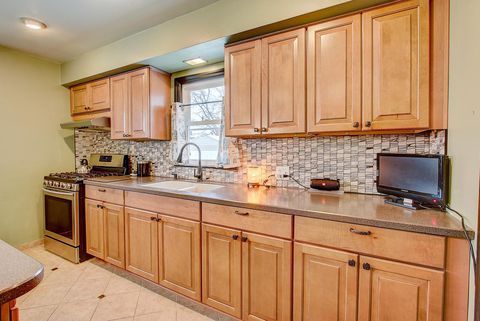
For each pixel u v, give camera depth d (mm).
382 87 1405
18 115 2789
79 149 3338
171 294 1984
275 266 1429
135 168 3033
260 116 1800
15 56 2748
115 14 2012
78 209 2492
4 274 650
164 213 1905
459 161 1118
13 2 1835
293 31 1667
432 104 1314
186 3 1865
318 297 1305
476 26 971
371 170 1728
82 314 1741
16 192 2793
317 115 1593
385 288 1143
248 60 1845
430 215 1194
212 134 2551
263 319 1481
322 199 1579
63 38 2443
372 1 1384
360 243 1193
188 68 2557
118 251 2236
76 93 3156
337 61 1526
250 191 1884
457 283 1032
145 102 2486
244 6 1732
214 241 1657
